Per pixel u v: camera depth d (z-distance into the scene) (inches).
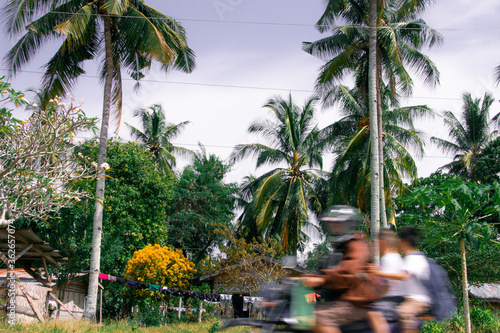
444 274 202.8
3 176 398.3
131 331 601.0
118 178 1030.4
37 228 845.8
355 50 748.6
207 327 727.1
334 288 167.8
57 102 426.9
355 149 852.6
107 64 708.0
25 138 407.8
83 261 889.5
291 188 1097.4
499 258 791.1
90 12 669.3
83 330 501.7
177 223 1368.1
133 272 934.4
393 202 901.2
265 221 1048.2
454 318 631.8
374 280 170.4
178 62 792.3
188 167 1439.5
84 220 871.1
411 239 207.9
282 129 1112.2
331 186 932.0
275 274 805.2
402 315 173.2
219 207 1393.9
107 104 695.1
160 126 1341.0
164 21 774.5
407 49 760.3
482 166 1162.0
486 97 1227.9
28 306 560.4
